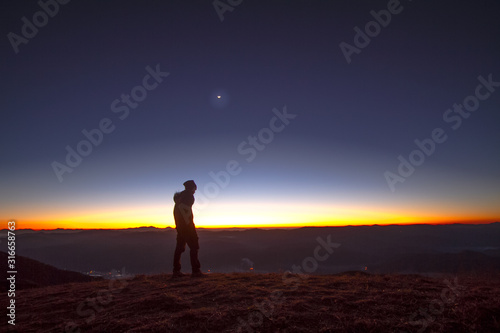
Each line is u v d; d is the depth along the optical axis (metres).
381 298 5.17
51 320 4.83
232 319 4.46
